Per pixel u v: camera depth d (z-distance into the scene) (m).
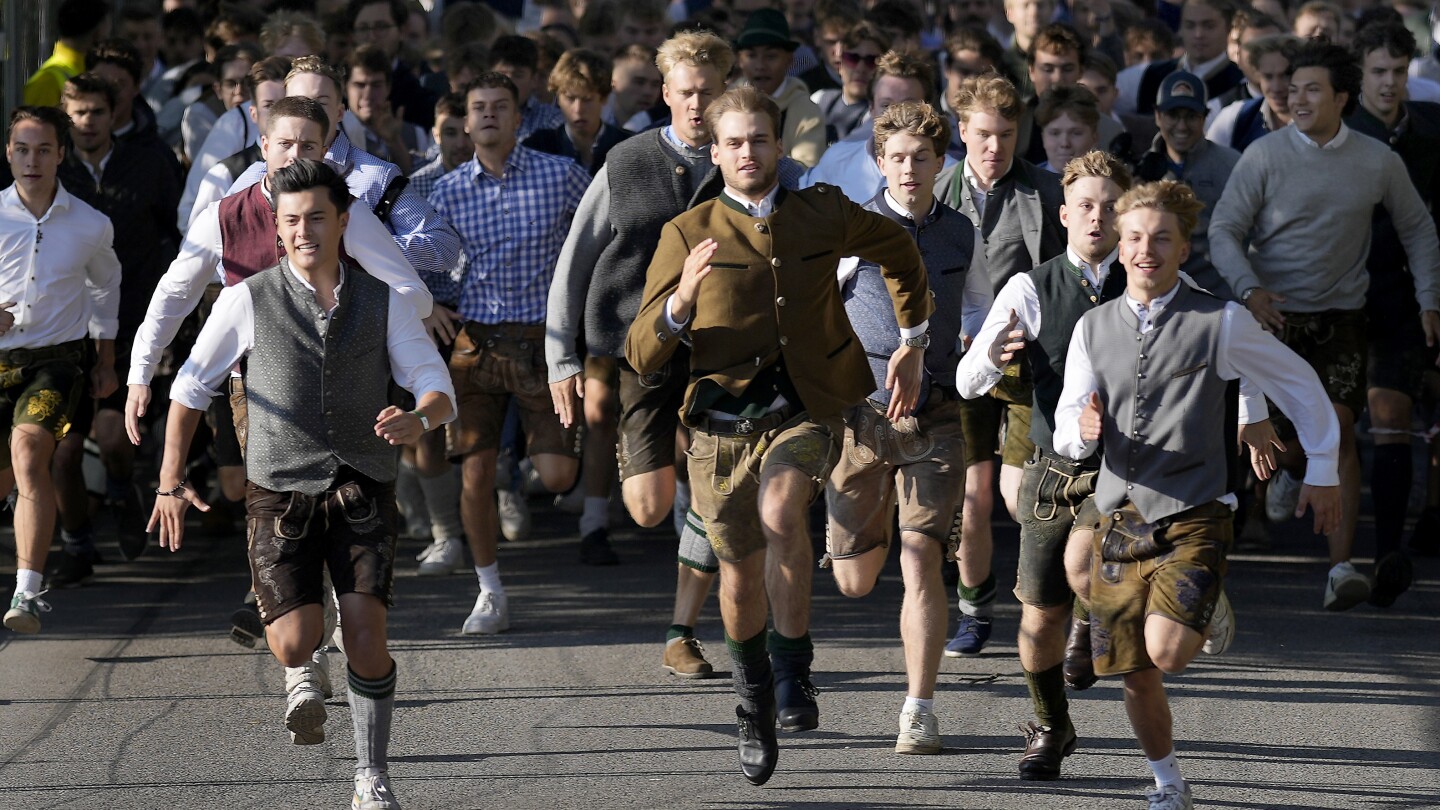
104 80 34.09
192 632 29.25
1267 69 35.31
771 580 20.73
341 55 45.09
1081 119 29.98
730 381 20.28
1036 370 21.69
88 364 30.12
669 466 27.00
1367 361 31.08
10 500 30.53
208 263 23.45
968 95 26.61
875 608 30.98
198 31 47.97
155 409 36.06
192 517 39.09
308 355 19.56
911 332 21.59
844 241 20.67
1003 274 26.75
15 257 28.75
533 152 30.41
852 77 39.50
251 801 20.88
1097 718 24.28
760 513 20.03
